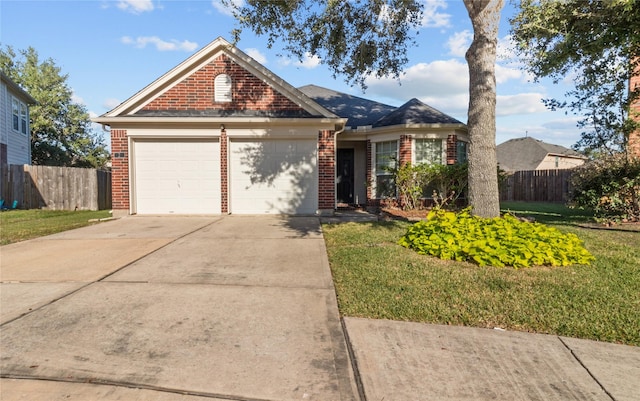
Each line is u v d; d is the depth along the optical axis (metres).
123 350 2.75
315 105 10.45
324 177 10.59
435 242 5.57
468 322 3.29
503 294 3.88
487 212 6.09
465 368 2.55
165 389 2.29
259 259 5.46
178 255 5.70
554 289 4.00
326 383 2.37
